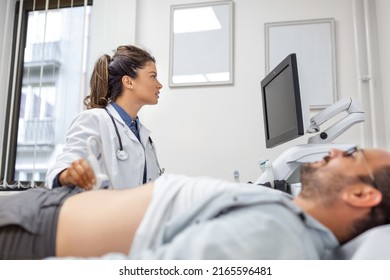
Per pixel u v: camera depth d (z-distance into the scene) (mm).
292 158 1360
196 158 2193
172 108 2262
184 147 2217
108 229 710
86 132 1417
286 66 1426
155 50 2330
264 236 559
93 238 709
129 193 772
